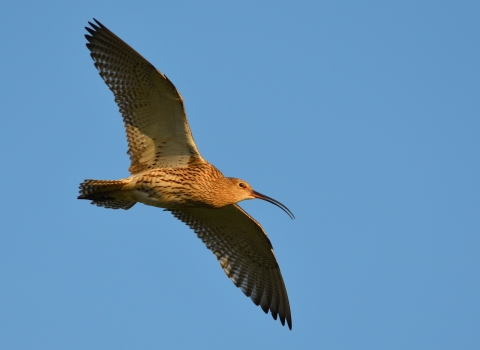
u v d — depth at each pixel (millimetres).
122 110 16875
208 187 17641
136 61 16141
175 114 16641
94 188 16953
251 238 19297
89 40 16438
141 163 17344
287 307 19344
